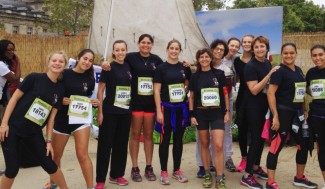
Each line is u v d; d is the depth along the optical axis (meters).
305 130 4.97
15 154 4.07
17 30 52.41
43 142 4.25
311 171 6.02
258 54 5.04
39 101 4.14
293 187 5.25
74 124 4.57
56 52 4.30
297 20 38.41
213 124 5.09
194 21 8.86
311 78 4.96
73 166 6.26
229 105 5.61
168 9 8.55
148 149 5.47
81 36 17.31
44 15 53.84
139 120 5.29
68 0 31.66
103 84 4.95
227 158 5.97
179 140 5.43
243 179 5.28
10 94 6.33
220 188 5.02
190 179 5.59
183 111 5.24
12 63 6.35
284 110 4.83
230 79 5.58
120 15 8.29
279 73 4.79
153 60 5.33
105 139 5.00
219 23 12.59
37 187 5.24
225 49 5.41
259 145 5.20
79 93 4.61
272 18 11.98
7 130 4.05
